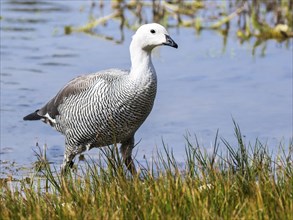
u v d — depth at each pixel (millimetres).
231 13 23516
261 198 9461
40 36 21422
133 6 24219
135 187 10078
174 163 11297
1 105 16719
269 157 11391
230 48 20797
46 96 17203
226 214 9234
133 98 12492
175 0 24266
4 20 22828
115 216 9211
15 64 19094
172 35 22016
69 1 25078
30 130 15711
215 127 15641
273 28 22062
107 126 12734
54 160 14133
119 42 21141
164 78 18406
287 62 19594
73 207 9648
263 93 17484
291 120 15961
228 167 11008
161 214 9234
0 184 11086
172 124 15852
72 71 18641
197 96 17359
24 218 9336
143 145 14789
